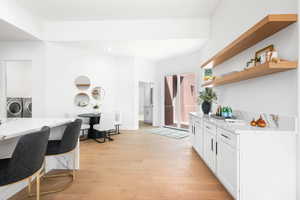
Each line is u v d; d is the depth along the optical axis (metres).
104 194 1.99
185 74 5.71
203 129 2.85
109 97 5.63
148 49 4.93
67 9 3.42
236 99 2.68
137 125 6.00
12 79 5.50
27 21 3.40
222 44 3.14
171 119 6.29
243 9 2.41
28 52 3.97
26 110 4.87
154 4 3.26
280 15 1.54
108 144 4.07
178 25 3.84
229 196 1.94
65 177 2.40
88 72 5.09
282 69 1.61
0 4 2.76
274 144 1.64
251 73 1.87
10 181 1.23
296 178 1.62
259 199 1.65
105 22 3.91
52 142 2.19
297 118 1.56
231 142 1.81
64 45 4.45
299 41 1.51
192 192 2.03
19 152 1.25
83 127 4.44
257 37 1.93
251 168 1.66
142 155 3.30
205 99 3.41
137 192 2.03
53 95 4.18
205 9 3.46
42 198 1.91
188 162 2.94
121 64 5.84
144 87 7.98
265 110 1.99
